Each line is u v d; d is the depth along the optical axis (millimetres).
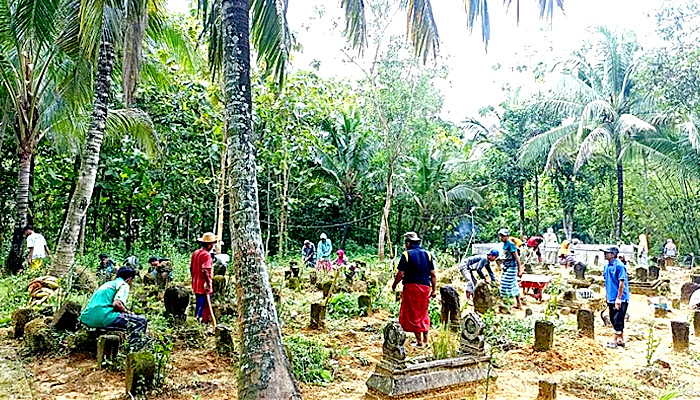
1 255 18484
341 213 28938
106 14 10344
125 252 20625
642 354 8047
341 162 26859
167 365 6418
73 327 7367
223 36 5348
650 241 27344
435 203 29188
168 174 19094
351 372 6785
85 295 10305
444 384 5656
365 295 10508
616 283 8492
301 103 17344
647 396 6086
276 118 17125
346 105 24391
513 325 9148
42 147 20141
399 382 5391
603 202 30781
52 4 11125
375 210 29844
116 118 13711
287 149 18812
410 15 7184
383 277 14164
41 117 14953
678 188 26266
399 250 28438
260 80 15828
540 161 28516
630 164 26703
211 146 16500
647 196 27109
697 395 6160
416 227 30594
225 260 13805
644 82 17656
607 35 24078
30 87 14922
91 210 20594
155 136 14891
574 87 24594
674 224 26094
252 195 5031
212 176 18969
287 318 9594
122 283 7160
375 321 9867
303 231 29188
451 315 8836
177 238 23453
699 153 21891
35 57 14172
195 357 6945
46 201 22031
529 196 34125
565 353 7629
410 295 7836
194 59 15719
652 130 22953
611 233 30516
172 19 15055
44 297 9773
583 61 25719
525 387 6320
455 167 29703
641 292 14523
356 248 29219
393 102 21016
